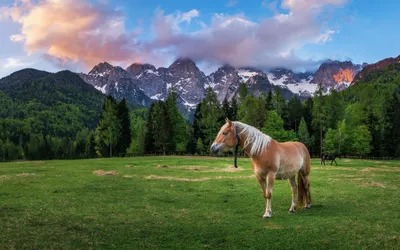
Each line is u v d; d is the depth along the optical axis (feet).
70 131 611.47
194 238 27.61
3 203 41.65
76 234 28.19
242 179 73.36
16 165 109.81
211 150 37.01
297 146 40.78
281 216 36.14
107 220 33.30
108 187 58.08
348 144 241.55
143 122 331.57
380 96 313.32
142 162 128.26
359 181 69.87
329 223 31.63
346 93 493.36
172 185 62.18
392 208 39.83
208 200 47.09
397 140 252.62
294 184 39.91
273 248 25.09
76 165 109.81
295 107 291.38
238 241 26.73
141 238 27.53
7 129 503.20
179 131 252.42
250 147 36.76
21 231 28.66
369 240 26.16
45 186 57.72
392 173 91.56
